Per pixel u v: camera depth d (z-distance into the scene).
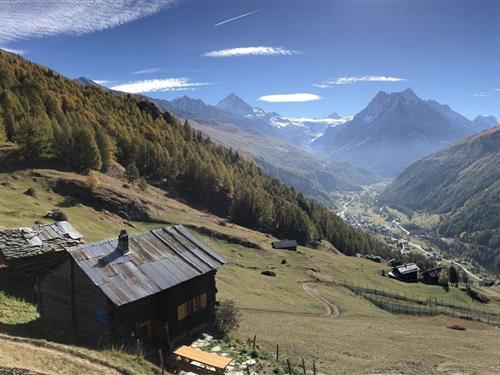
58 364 26.16
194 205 169.62
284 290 88.81
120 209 117.44
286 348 43.31
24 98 162.38
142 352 31.66
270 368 34.56
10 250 42.56
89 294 33.31
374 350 47.69
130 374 26.95
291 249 140.88
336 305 87.81
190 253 40.66
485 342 57.91
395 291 127.69
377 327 65.38
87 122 172.50
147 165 178.62
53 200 104.12
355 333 57.81
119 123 199.62
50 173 117.50
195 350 32.44
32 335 32.50
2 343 27.91
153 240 39.75
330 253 177.00
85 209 106.81
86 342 32.84
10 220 67.81
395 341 54.31
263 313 63.09
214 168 190.12
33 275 36.62
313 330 56.00
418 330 66.06
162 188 171.25
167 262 37.78
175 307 36.75
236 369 33.28
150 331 35.56
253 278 90.56
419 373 39.09
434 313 106.62
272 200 192.75
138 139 178.88
